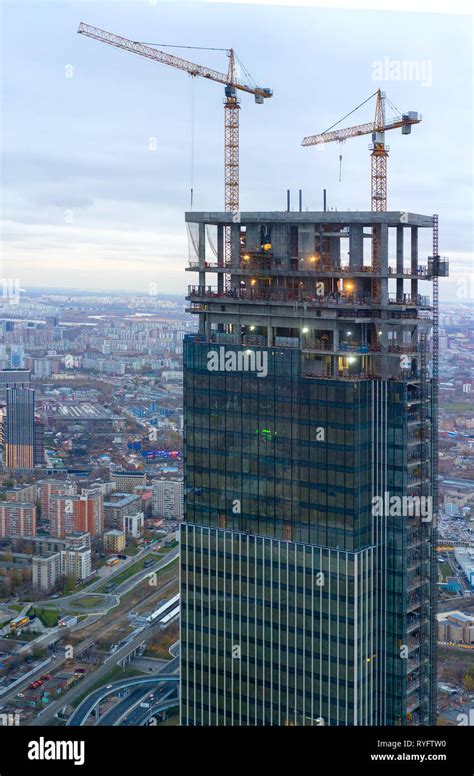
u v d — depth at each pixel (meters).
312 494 151.38
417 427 153.38
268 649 157.50
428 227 155.38
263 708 159.12
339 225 156.25
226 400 159.12
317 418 149.25
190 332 166.75
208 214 162.50
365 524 149.75
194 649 166.50
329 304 149.50
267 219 157.50
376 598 152.75
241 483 159.25
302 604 153.00
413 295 155.12
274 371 153.25
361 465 147.88
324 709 152.25
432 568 158.62
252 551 157.88
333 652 150.38
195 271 164.75
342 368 150.38
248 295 160.12
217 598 163.00
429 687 160.38
